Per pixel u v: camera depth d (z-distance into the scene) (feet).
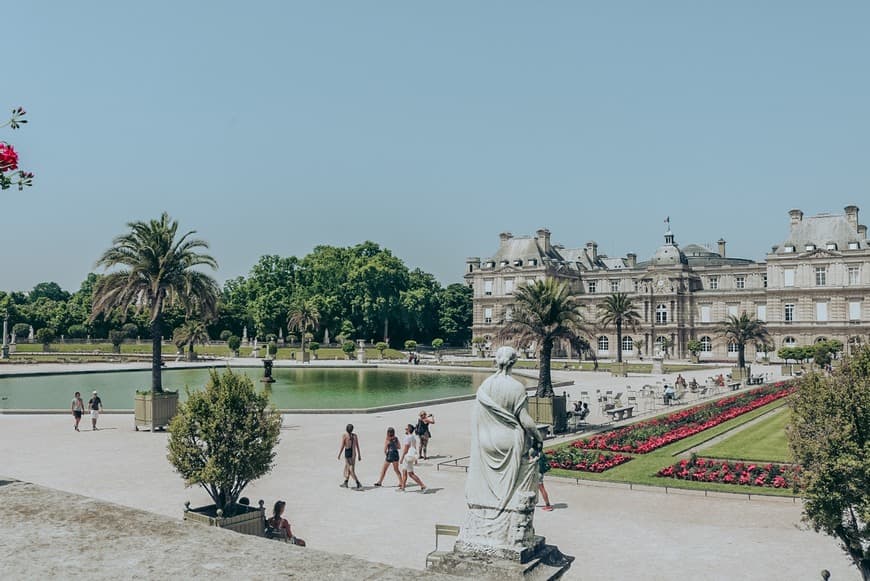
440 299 576.61
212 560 20.38
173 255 142.82
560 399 137.59
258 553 20.95
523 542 46.29
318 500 78.95
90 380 248.52
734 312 463.83
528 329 139.95
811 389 52.44
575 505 77.61
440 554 47.37
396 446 86.02
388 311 501.97
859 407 49.62
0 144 30.94
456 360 405.80
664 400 188.24
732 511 74.79
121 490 81.15
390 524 69.51
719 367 364.38
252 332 515.50
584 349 149.28
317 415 149.79
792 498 78.13
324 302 483.51
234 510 61.57
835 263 413.18
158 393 129.39
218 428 61.36
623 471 94.63
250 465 61.77
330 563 20.29
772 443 117.19
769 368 358.84
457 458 104.68
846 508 50.47
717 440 122.52
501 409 46.93
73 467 94.27
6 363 320.91
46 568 19.85
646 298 477.77
